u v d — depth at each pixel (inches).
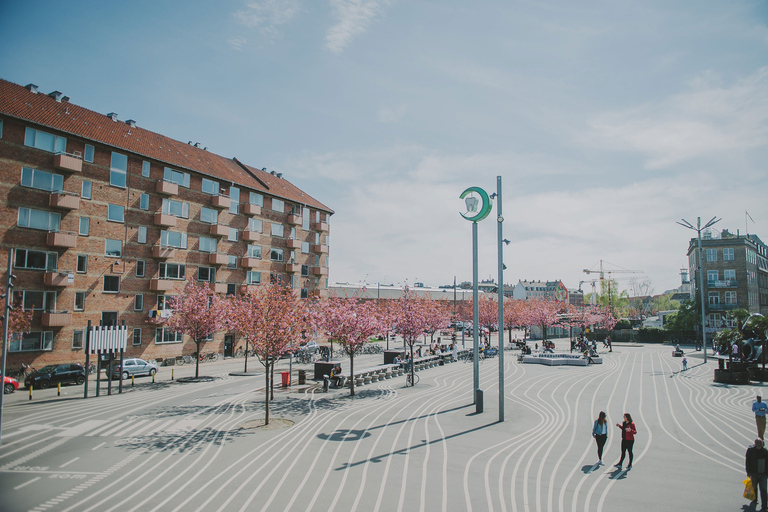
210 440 642.2
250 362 1774.1
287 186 2453.2
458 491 455.8
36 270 1301.7
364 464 538.0
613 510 411.5
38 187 1318.9
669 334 2819.9
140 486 472.1
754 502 427.8
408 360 1453.0
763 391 1037.2
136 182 1588.3
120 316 1513.3
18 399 976.3
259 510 412.2
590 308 2918.3
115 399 966.4
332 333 1008.2
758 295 2812.5
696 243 2667.3
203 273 1824.6
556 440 636.1
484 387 1099.9
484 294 4020.7
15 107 1309.1
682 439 642.2
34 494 451.5
